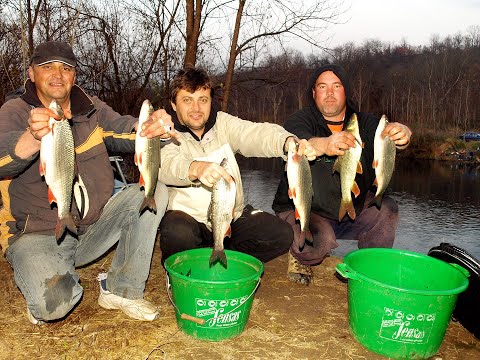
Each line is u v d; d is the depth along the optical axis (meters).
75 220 1.55
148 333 1.53
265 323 1.64
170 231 1.70
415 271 1.71
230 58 4.93
